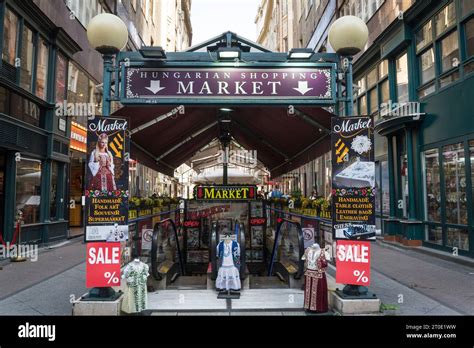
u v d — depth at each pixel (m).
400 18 12.28
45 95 12.62
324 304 5.61
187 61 6.24
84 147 15.98
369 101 15.88
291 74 6.29
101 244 5.58
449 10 10.47
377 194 15.20
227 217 10.81
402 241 12.42
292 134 9.26
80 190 18.41
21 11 10.85
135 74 6.17
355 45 6.03
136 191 21.16
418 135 11.88
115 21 5.96
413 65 12.23
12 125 10.35
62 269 8.95
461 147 9.83
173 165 13.48
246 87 6.23
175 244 9.84
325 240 7.59
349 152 5.84
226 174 12.90
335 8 19.38
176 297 6.35
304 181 25.06
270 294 6.55
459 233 9.91
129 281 5.54
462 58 9.82
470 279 7.80
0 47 9.82
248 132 11.27
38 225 12.02
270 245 11.11
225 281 6.49
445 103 10.49
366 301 5.55
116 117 5.79
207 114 9.76
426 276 8.14
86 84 16.20
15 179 10.70
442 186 10.58
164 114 7.65
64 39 13.27
